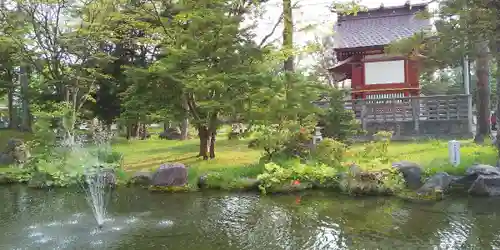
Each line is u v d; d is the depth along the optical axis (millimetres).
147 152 17703
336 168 11352
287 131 12477
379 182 9961
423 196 9367
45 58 17547
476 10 11133
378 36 20984
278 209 8961
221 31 12258
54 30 16844
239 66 12703
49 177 12141
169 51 12453
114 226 7859
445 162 11062
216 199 9969
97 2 16500
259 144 12023
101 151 14406
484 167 10008
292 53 15000
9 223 8164
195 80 12047
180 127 27672
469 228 7312
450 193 9797
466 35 11688
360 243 6688
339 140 14625
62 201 10180
